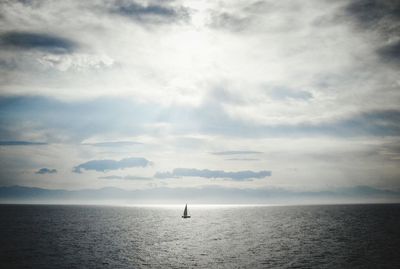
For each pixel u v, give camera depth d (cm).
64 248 7681
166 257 6675
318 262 6050
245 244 8588
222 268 5656
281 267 5675
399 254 6788
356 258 6384
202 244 8650
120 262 6144
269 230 12400
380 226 13262
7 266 5712
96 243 8631
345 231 11475
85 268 5628
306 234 10775
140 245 8406
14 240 8906
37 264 5878
